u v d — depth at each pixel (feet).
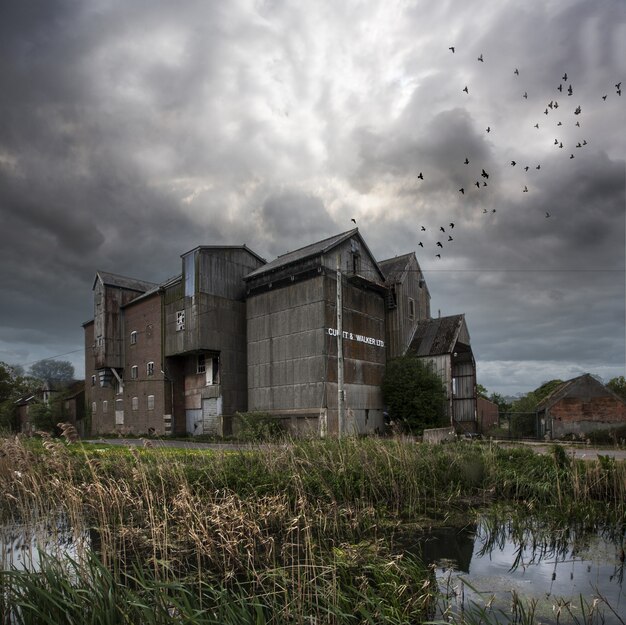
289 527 27.68
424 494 40.14
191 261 124.16
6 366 237.45
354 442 45.88
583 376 105.70
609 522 33.60
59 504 35.14
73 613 15.90
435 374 115.14
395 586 20.62
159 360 133.80
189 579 22.72
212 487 37.91
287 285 113.91
